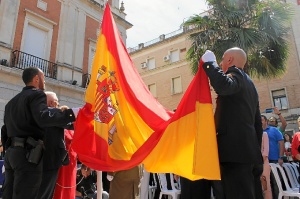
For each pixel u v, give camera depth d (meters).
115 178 4.00
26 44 13.27
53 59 14.25
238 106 2.46
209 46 9.84
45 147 3.00
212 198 3.84
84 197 4.56
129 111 3.60
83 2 16.14
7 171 2.84
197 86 2.77
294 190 4.75
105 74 3.58
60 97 13.85
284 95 18.80
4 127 3.06
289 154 7.48
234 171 2.36
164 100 25.30
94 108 3.36
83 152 3.20
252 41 9.06
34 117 2.72
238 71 2.58
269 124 6.32
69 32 15.08
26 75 3.08
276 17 9.77
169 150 2.92
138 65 27.92
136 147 3.51
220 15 9.85
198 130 2.57
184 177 2.96
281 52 9.89
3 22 12.22
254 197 2.34
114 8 17.92
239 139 2.38
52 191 3.17
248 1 9.91
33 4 13.72
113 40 3.76
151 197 5.55
